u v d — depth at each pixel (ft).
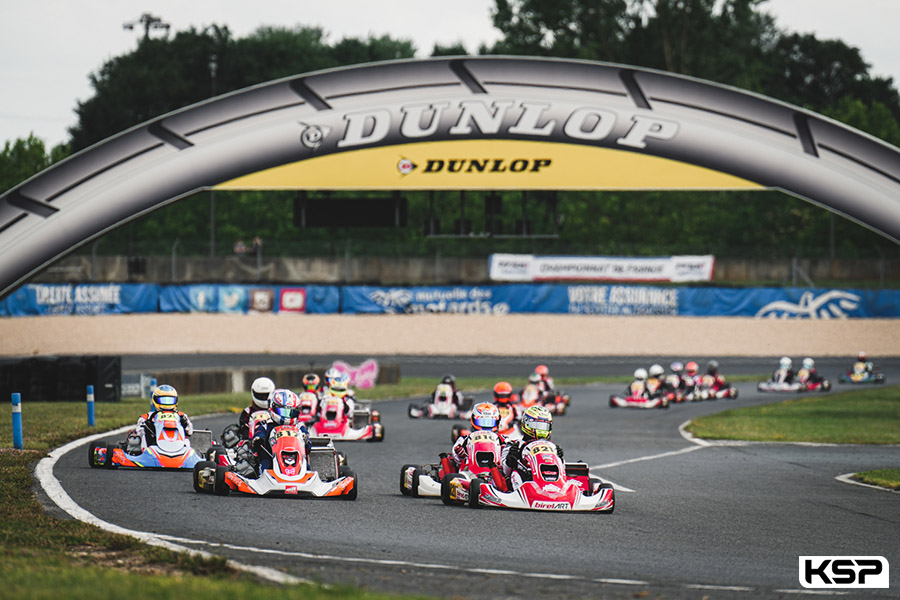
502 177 202.80
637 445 191.72
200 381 280.92
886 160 188.85
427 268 469.98
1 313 391.24
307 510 103.30
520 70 195.31
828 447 194.29
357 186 202.69
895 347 447.42
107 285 410.11
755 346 443.73
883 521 109.81
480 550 86.63
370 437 187.42
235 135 193.16
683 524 103.60
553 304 442.09
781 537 97.86
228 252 478.18
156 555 76.02
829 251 496.64
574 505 109.40
